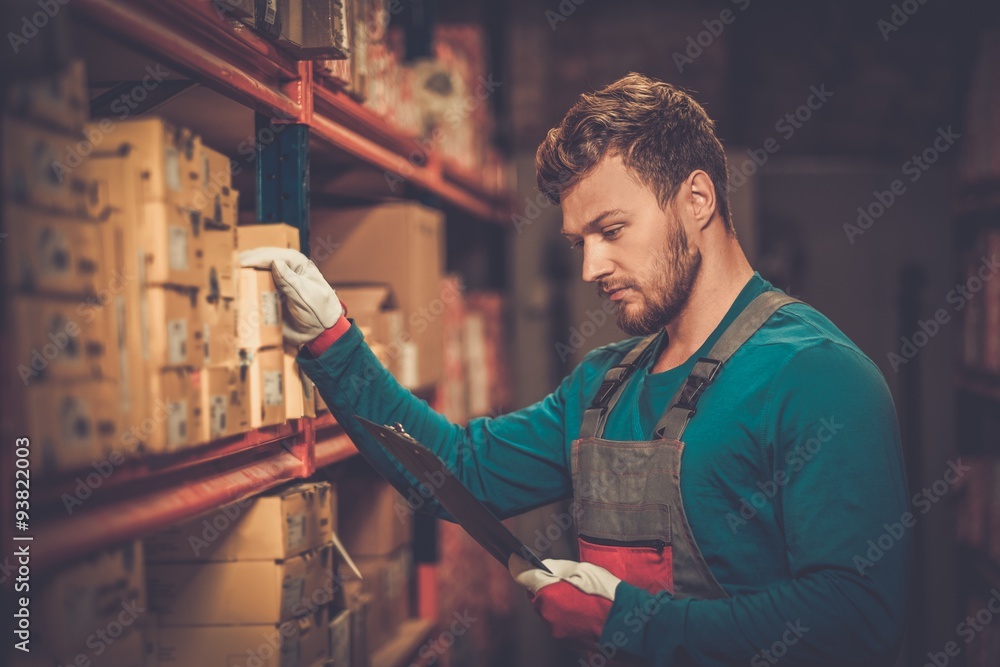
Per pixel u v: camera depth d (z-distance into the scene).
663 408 1.34
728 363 1.27
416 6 2.52
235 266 1.22
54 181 0.83
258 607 1.30
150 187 0.97
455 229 3.89
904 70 3.87
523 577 1.31
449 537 2.72
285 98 1.39
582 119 1.30
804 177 3.75
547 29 3.96
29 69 0.79
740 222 3.71
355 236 2.08
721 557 1.25
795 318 1.28
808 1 3.92
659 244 1.28
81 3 0.86
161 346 0.98
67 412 0.84
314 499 1.44
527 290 3.86
